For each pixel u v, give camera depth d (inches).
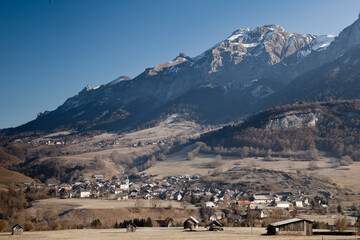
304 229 4507.9
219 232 5059.1
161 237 4416.8
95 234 5039.4
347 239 3828.7
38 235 4997.5
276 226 4478.3
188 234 4785.9
